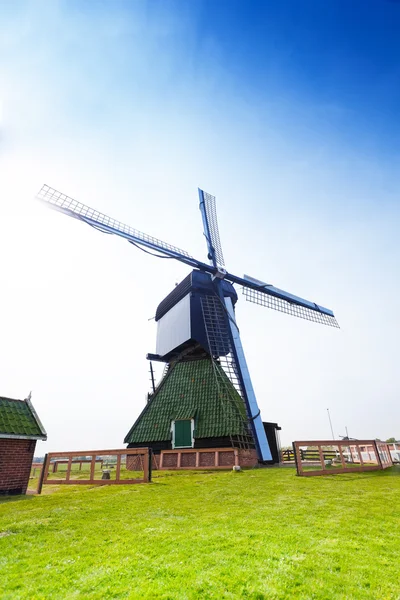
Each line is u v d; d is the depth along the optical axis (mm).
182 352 30141
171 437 24750
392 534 7023
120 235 26828
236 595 4605
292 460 32250
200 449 22984
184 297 30375
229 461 21859
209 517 8703
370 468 18953
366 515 8508
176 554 6070
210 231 35281
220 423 24172
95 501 11594
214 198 38969
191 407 25938
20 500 12648
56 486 17016
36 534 7750
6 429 14984
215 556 5898
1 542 7223
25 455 15445
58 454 18188
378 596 4602
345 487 12953
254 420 24500
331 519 8172
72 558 6211
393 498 10656
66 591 4941
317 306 36219
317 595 4609
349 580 5020
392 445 24766
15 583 5234
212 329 28609
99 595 4746
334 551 6070
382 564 5570
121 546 6691
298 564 5539
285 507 9602
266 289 32844
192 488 13820
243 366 27031
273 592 4660
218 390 25828
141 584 4980
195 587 4809
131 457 25812
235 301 32594
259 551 6078
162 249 28984
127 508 10250
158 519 8750
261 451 23234
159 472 21547
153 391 30391
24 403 17453
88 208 26297
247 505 10055
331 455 31391
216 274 30422
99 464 39719
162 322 33500
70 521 8828
